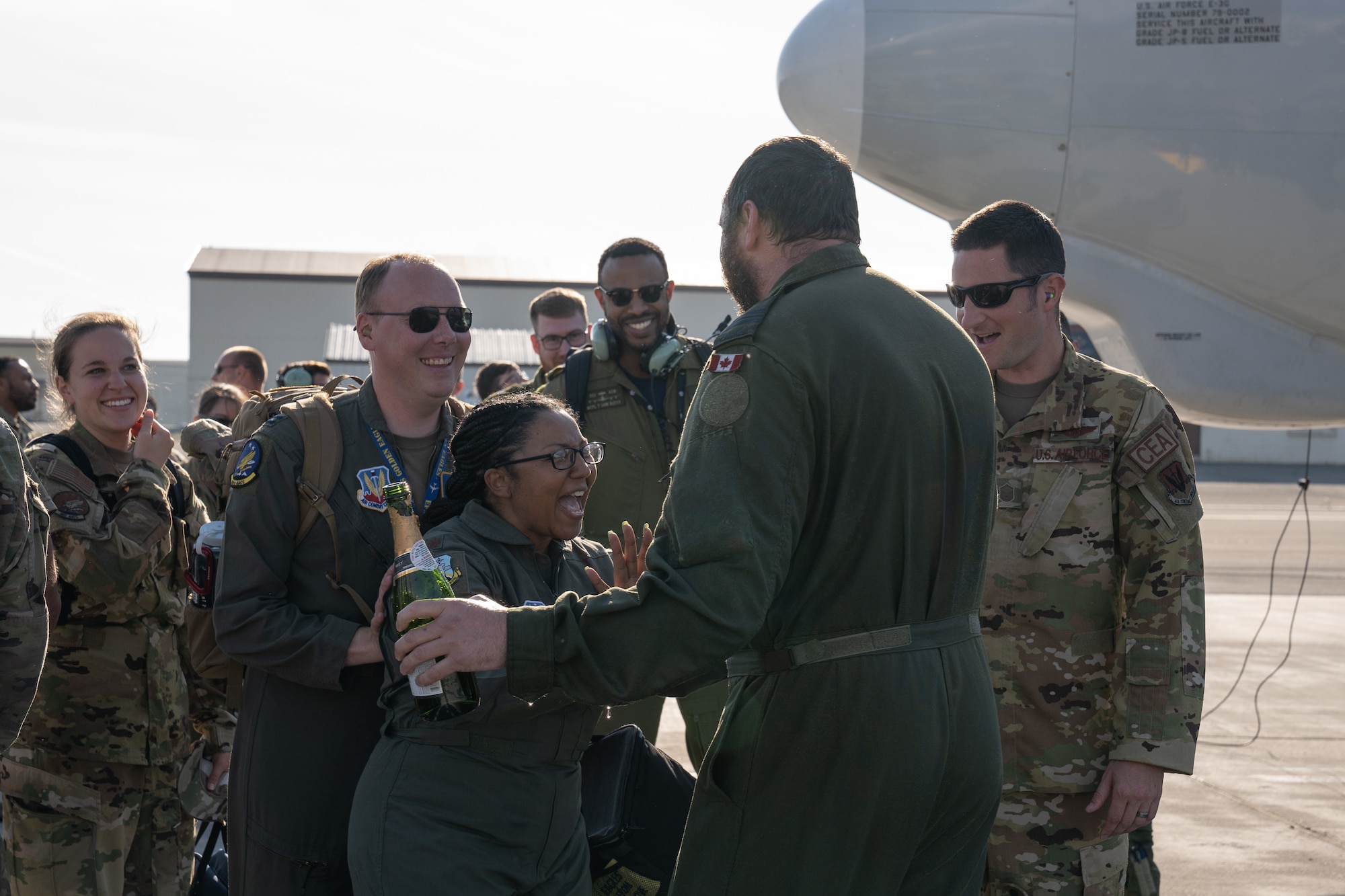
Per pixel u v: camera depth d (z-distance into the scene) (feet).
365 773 6.68
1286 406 15.83
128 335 9.70
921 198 16.53
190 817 9.95
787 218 5.88
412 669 5.40
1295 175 14.65
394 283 7.67
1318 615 31.99
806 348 5.42
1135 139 14.96
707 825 5.78
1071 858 8.32
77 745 9.08
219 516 11.95
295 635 6.98
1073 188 15.38
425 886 6.15
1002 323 8.29
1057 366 8.50
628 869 7.75
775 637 5.61
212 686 9.36
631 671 5.13
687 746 11.64
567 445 6.75
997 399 8.68
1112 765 8.02
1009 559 8.38
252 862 7.44
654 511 11.84
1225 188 14.88
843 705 5.42
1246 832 14.70
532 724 6.56
